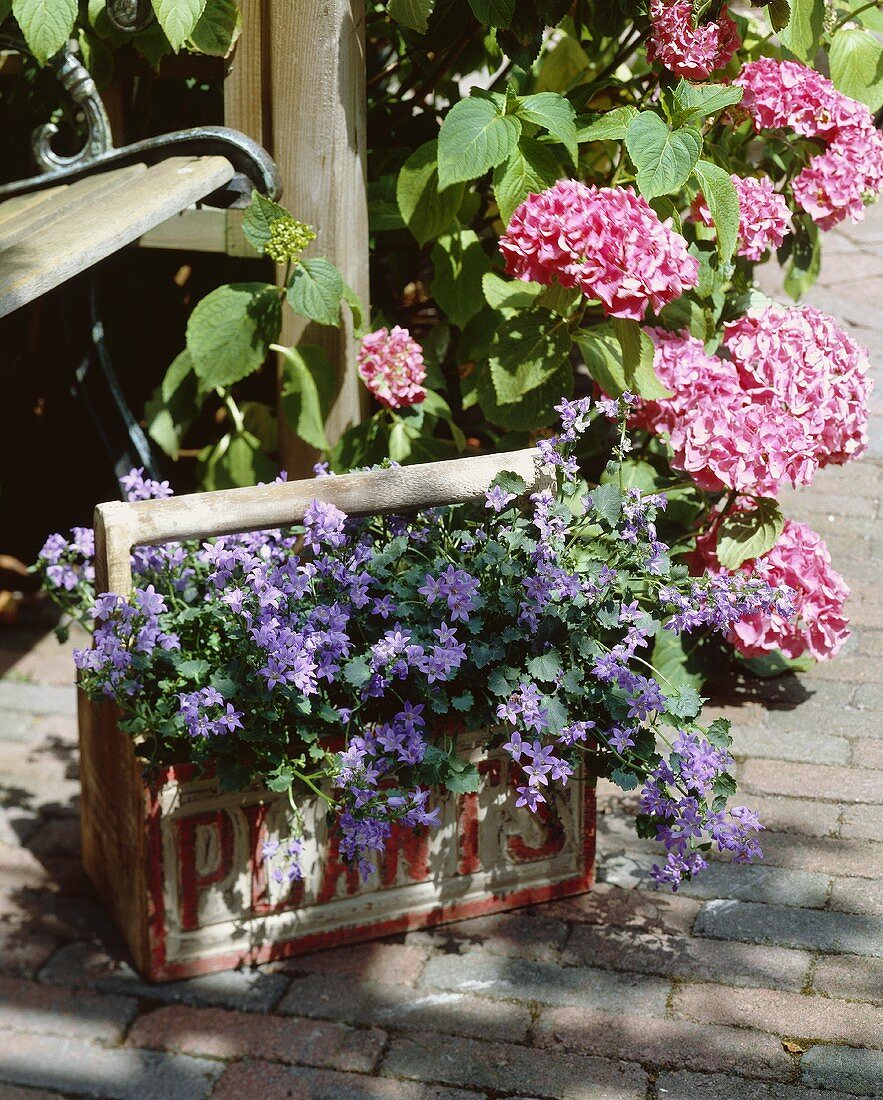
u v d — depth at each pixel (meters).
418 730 2.36
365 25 3.22
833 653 3.12
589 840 2.63
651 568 2.49
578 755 2.52
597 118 3.13
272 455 3.72
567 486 2.52
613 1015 2.38
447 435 3.95
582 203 2.78
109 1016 2.42
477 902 2.61
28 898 2.73
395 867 2.52
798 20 3.11
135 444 3.53
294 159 3.17
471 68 3.68
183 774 2.32
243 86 3.18
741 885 2.67
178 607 2.52
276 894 2.47
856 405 3.00
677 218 3.10
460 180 2.92
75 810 2.99
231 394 3.97
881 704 3.19
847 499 3.96
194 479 4.04
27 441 4.05
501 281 3.16
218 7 3.08
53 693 3.40
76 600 3.77
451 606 2.33
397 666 2.29
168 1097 2.25
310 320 3.28
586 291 2.80
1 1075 2.29
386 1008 2.41
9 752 3.17
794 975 2.45
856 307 4.89
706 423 2.91
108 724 2.46
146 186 2.94
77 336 3.51
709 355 3.26
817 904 2.62
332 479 2.43
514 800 2.54
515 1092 2.23
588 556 2.52
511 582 2.42
